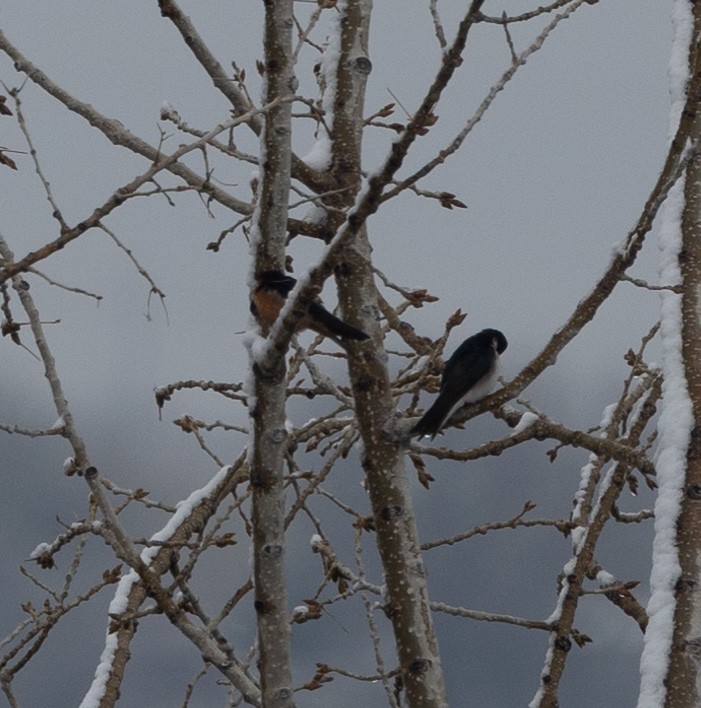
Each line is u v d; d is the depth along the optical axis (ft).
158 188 28.55
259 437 29.78
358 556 35.96
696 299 31.24
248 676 34.04
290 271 36.19
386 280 36.17
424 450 33.45
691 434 29.32
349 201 35.99
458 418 33.88
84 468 32.14
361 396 33.99
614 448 33.86
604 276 32.83
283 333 28.48
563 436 33.78
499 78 27.55
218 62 36.24
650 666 27.17
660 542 28.40
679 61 34.17
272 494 29.84
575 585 33.99
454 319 35.76
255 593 29.96
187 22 35.94
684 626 27.37
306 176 35.83
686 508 28.58
